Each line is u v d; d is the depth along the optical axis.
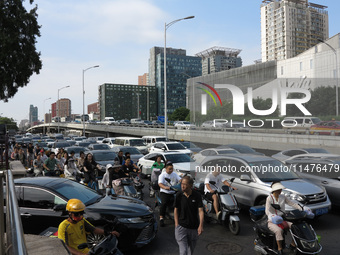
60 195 6.00
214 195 7.04
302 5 169.12
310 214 5.22
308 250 4.93
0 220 2.49
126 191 8.74
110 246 4.48
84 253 4.03
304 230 5.07
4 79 21.44
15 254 1.25
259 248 5.45
